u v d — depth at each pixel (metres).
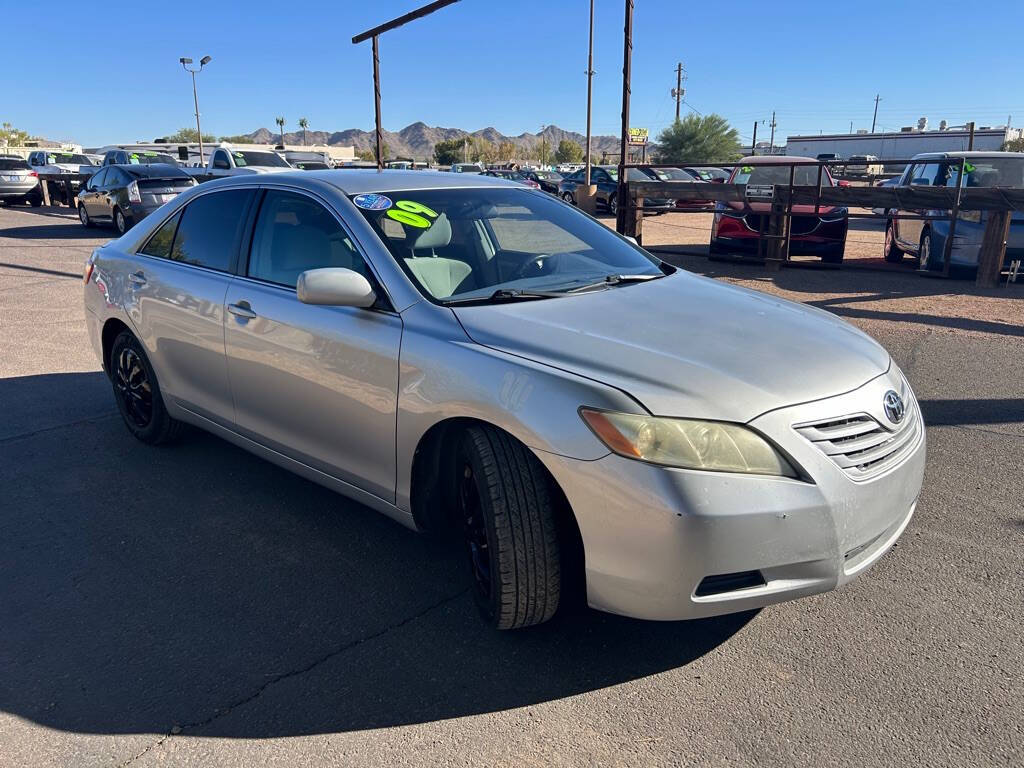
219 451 4.82
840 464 2.57
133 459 4.70
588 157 35.25
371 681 2.75
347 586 3.35
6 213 23.98
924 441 3.01
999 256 9.97
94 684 2.75
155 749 2.45
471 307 3.12
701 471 2.42
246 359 3.76
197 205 4.38
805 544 2.50
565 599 2.91
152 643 2.97
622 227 13.68
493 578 2.79
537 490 2.69
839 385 2.70
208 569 3.49
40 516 3.98
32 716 2.59
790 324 3.15
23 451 4.82
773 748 2.42
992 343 7.18
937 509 3.94
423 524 3.22
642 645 2.93
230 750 2.44
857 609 3.12
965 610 3.10
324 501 4.14
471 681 2.75
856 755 2.38
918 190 10.50
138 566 3.52
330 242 3.56
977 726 2.49
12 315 8.95
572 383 2.59
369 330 3.19
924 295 9.55
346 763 2.38
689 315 3.14
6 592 3.32
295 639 2.99
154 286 4.38
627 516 2.46
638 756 2.40
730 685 2.71
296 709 2.62
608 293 3.38
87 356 7.12
